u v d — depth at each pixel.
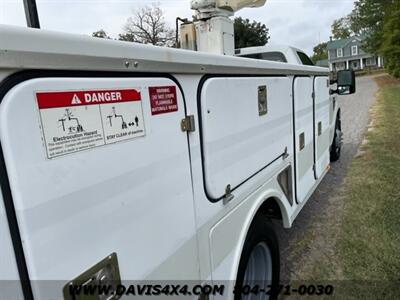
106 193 1.01
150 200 1.19
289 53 4.32
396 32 25.92
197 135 1.46
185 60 1.35
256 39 20.94
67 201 0.90
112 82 1.02
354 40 60.09
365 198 4.31
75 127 0.92
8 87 0.79
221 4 2.98
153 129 1.20
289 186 2.68
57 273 0.88
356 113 12.52
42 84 0.84
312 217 3.94
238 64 1.76
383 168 5.39
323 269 2.93
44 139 0.85
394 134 7.90
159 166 1.23
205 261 1.56
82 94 0.94
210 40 3.02
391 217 3.75
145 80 1.15
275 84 2.30
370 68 52.19
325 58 72.62
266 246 2.33
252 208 2.00
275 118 2.32
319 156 3.75
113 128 1.03
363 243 3.28
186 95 1.38
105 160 1.01
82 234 0.94
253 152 1.99
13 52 0.78
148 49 1.16
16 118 0.79
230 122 1.71
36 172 0.83
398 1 25.77
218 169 1.61
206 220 1.55
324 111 3.98
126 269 1.10
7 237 0.79
